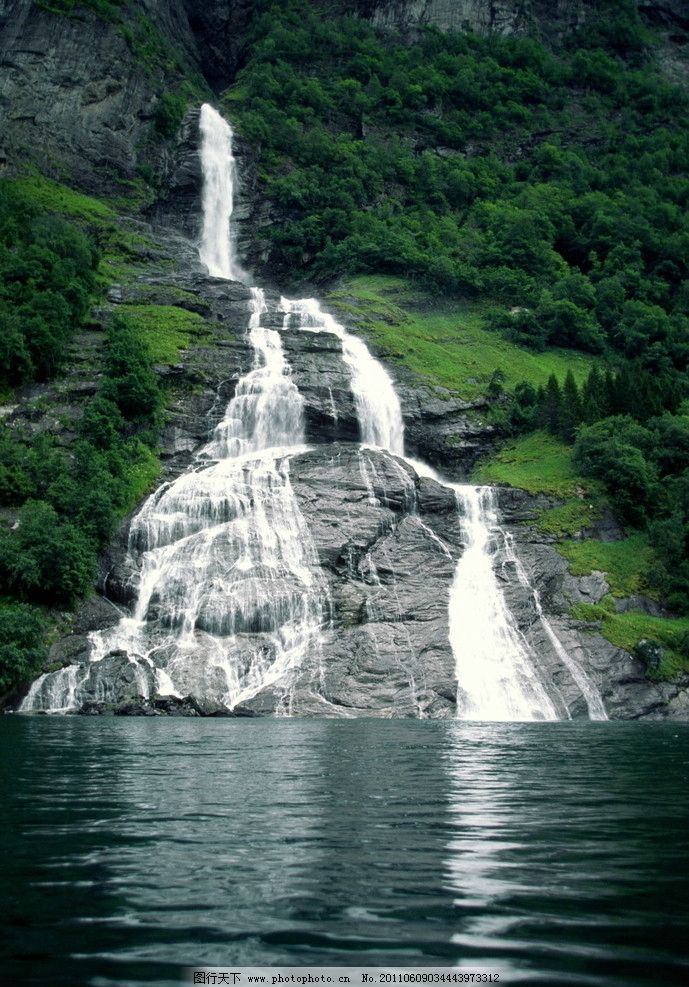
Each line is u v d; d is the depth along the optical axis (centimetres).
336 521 5931
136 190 11875
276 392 7488
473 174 13788
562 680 4925
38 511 5372
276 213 12456
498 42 16638
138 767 2058
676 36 18012
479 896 966
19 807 1490
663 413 7731
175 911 908
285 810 1470
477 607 5400
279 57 15375
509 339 10006
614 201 13275
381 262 11250
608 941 824
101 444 6581
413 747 2652
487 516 6450
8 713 4247
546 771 2097
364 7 16700
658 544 6138
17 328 7094
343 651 4878
